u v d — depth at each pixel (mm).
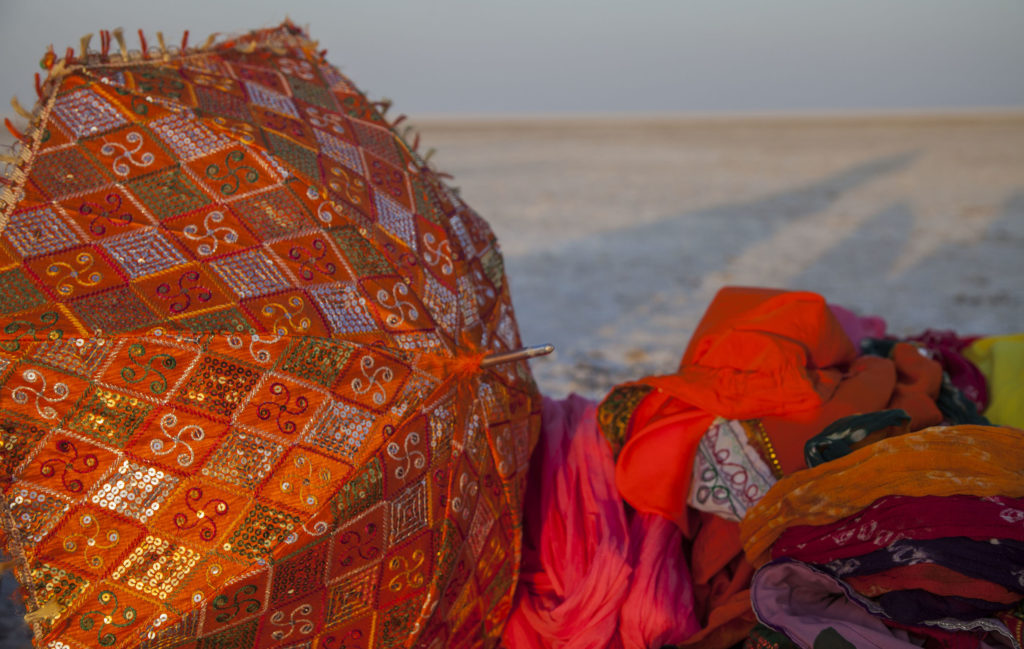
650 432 3006
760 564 2682
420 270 2574
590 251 10195
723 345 3057
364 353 2332
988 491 2312
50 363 2020
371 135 2840
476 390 2596
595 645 2705
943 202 13219
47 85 2254
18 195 2104
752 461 2902
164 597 2143
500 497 2717
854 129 29641
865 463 2504
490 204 13750
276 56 2846
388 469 2342
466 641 2715
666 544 2945
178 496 2133
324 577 2285
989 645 2271
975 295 7855
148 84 2369
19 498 2020
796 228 11477
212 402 2150
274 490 2209
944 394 3244
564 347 6461
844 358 3279
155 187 2254
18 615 3049
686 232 11305
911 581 2344
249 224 2307
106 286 2104
